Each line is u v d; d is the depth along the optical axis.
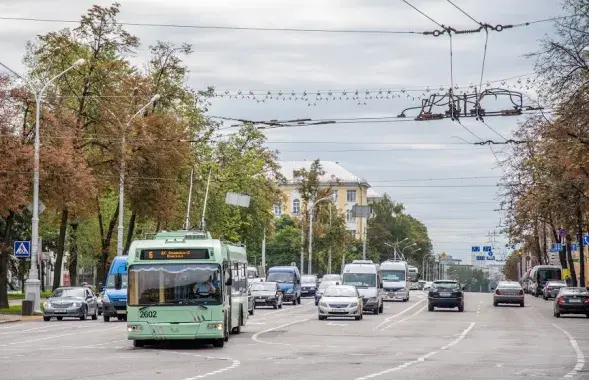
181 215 161.50
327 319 105.12
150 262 60.22
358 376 41.34
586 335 77.75
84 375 41.38
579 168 95.12
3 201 107.31
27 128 117.25
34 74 129.62
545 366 47.91
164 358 51.88
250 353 56.06
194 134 147.62
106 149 127.62
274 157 191.25
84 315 104.50
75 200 115.69
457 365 48.12
